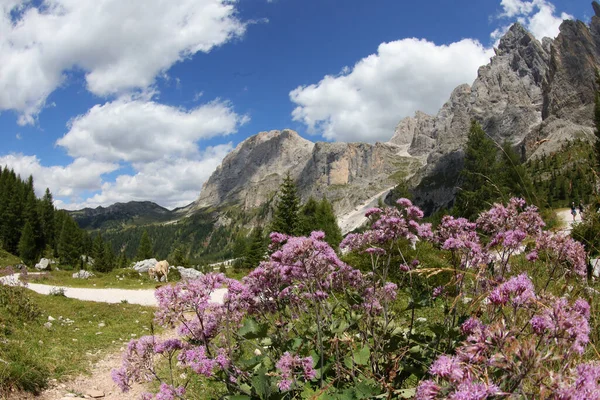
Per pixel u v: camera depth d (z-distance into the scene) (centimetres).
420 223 491
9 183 9088
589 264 448
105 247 11000
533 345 191
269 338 449
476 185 3625
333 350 411
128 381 407
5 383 816
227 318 417
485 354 207
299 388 363
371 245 516
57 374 967
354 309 457
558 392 174
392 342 400
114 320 1733
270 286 459
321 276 435
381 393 357
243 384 394
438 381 204
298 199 4394
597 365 189
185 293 417
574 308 244
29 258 7669
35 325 1370
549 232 428
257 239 5178
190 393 712
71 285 3288
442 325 369
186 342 425
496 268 438
